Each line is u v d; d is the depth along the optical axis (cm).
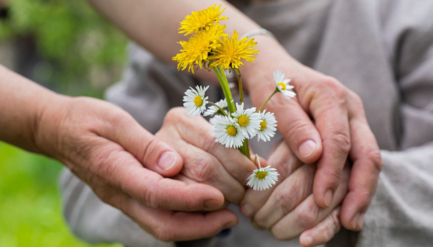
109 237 54
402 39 54
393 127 55
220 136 40
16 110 47
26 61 263
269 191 46
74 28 199
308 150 44
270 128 40
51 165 168
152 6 50
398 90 56
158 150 45
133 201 47
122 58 207
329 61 55
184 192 43
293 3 57
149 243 52
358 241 47
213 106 41
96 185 47
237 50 38
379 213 47
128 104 61
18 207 138
